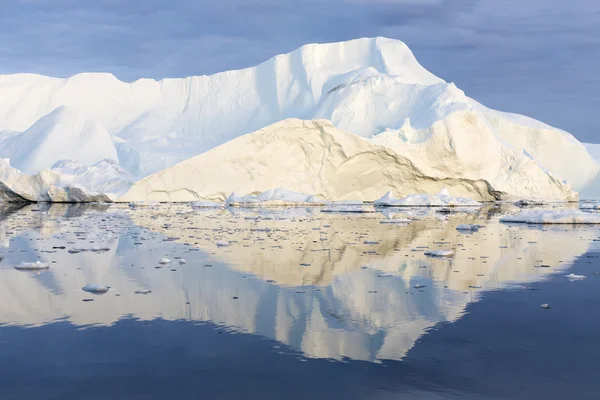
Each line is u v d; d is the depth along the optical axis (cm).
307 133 3775
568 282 884
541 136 4994
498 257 1166
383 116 4722
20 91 5550
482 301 747
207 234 1631
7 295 764
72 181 3669
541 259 1141
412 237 1583
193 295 771
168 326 618
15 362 505
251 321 639
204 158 3631
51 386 454
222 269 990
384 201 3638
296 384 459
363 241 1466
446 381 467
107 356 521
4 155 4338
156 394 439
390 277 920
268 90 5684
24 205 3341
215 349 541
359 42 5603
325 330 606
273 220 2253
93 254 1178
